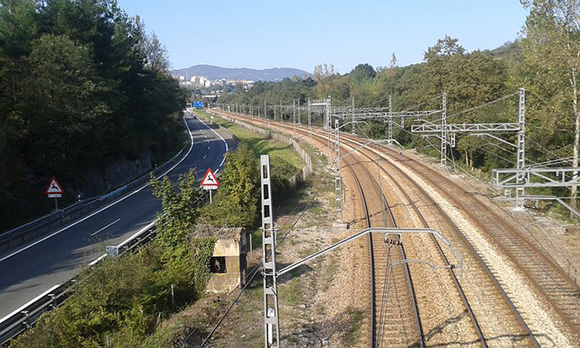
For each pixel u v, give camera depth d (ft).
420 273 64.69
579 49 91.25
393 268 67.10
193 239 64.39
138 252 64.54
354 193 125.18
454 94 158.40
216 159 194.39
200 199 89.56
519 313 51.16
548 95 105.81
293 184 126.93
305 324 52.70
